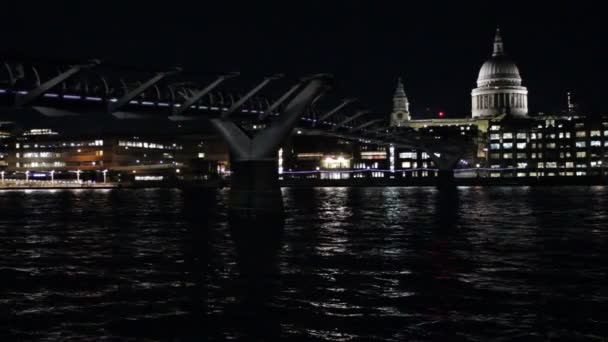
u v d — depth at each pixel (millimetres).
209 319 32344
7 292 39062
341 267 47125
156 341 29031
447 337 29297
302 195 174375
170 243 62500
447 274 44125
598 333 29891
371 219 89188
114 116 70562
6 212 110812
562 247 58062
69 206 128875
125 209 117750
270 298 36688
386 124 153625
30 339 29344
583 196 152875
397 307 34531
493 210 106375
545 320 31984
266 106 90750
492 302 35625
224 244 61031
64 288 40188
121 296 37688
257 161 81812
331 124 117125
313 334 29828
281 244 60625
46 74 58844
